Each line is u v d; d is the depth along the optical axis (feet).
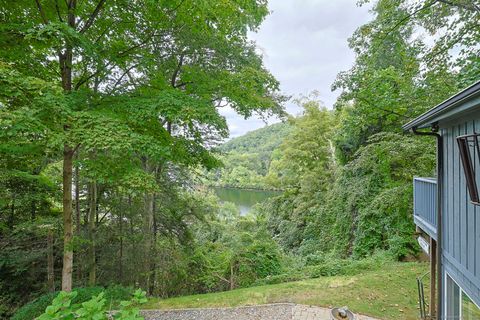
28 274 26.40
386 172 30.60
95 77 19.11
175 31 20.17
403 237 28.58
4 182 25.02
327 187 49.85
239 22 20.63
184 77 22.80
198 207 33.81
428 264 24.79
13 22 14.93
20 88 12.24
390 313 16.43
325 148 54.44
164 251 29.84
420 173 25.27
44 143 14.23
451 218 11.74
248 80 20.42
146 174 16.83
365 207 33.14
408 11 20.59
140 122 16.03
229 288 30.27
